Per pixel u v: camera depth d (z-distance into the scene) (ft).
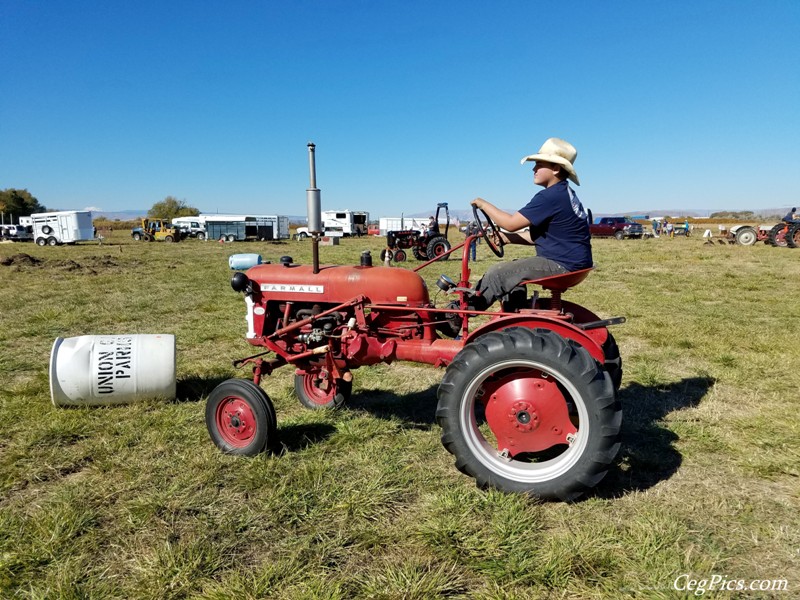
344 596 6.57
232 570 7.10
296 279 11.57
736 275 40.45
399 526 8.07
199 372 16.46
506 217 10.07
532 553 7.32
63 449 10.96
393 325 11.21
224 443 10.65
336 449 10.81
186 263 59.36
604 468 8.30
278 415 13.00
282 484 9.25
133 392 13.30
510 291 10.21
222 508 8.65
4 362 17.89
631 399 13.66
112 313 26.86
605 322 10.07
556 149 10.21
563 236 9.97
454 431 9.00
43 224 120.67
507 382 9.09
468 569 7.09
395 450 10.69
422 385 15.35
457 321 11.26
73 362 13.03
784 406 12.83
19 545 7.64
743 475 9.55
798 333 20.24
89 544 7.68
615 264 50.47
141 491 9.24
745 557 7.21
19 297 32.65
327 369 11.68
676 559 7.09
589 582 6.79
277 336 11.73
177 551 7.37
